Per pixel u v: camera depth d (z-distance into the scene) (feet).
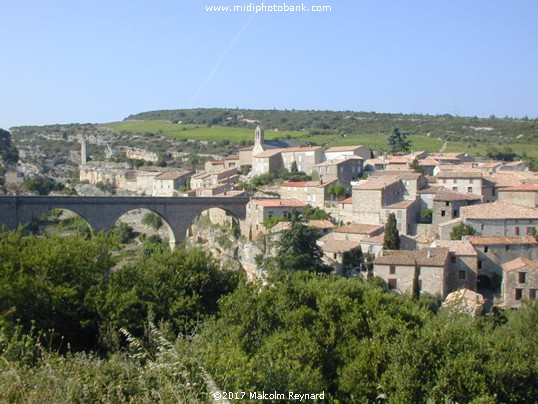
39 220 483.10
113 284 143.43
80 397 60.23
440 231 278.87
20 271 128.57
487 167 432.25
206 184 525.34
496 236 263.29
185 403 57.93
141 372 65.41
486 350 110.42
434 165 435.12
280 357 96.53
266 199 382.83
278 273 209.97
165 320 136.67
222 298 136.15
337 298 133.59
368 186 331.36
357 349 115.96
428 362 104.78
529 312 148.87
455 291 225.15
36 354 80.84
